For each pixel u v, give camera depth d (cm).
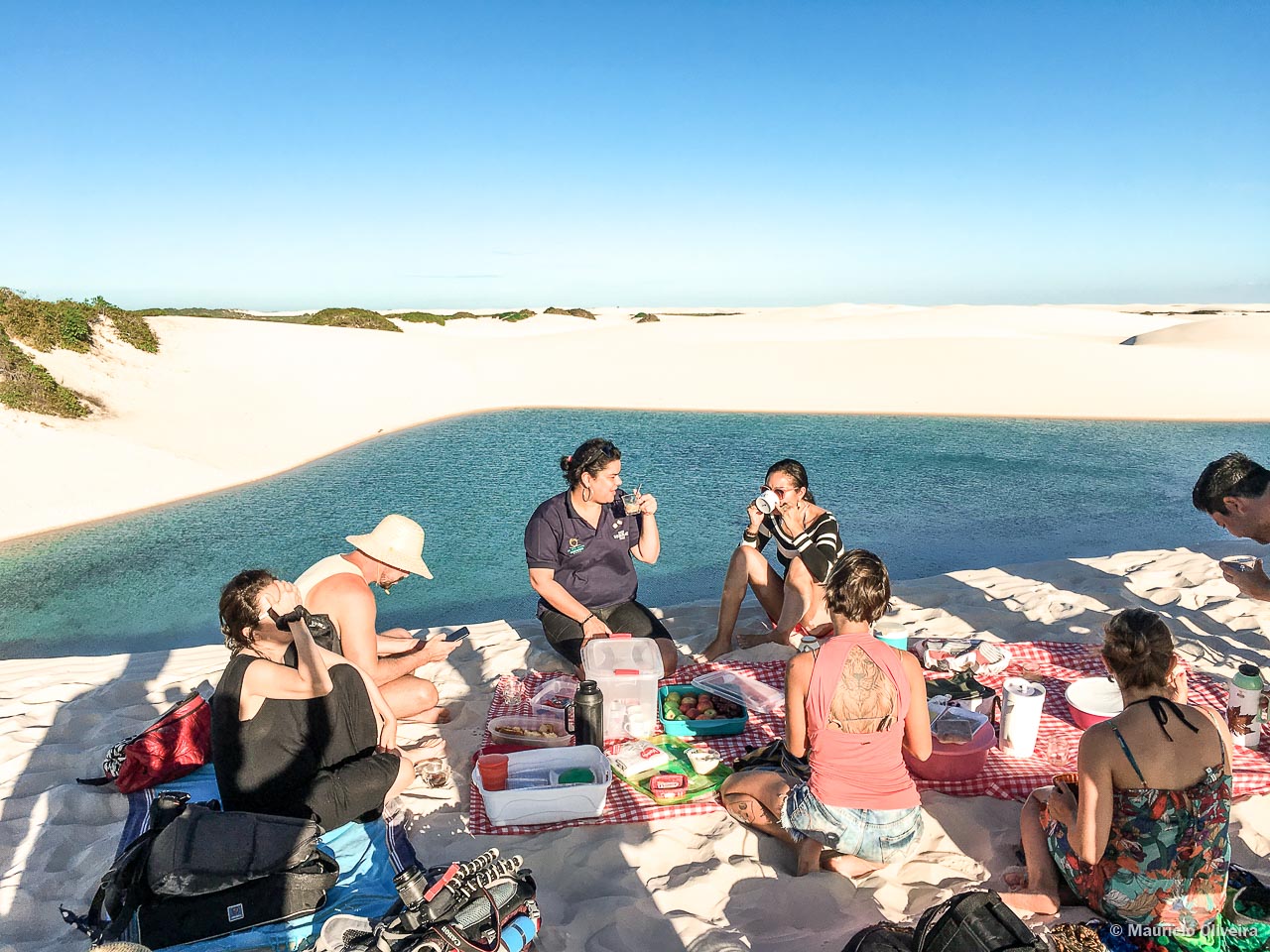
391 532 421
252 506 1188
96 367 1822
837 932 287
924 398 2155
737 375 2495
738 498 1192
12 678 550
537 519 496
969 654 438
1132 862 263
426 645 462
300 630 317
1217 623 574
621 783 379
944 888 311
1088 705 412
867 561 303
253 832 291
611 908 300
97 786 396
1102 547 918
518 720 422
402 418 1923
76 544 1004
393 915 267
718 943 281
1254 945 259
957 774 368
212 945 278
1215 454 1488
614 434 1725
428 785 388
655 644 432
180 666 567
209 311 4494
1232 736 381
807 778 341
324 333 2700
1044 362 2594
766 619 608
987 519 1053
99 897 283
